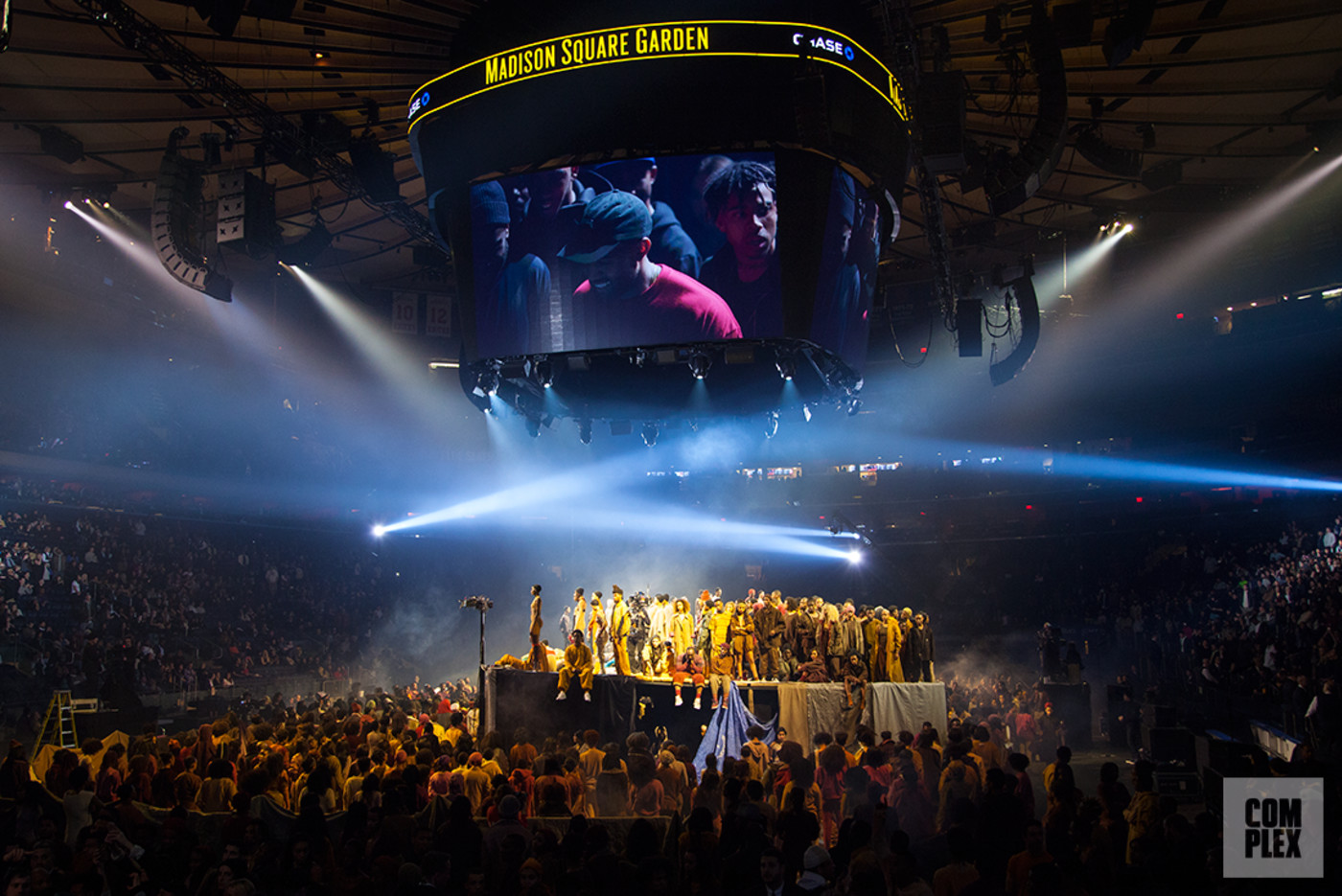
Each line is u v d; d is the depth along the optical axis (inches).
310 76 839.1
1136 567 1667.1
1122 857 402.9
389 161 904.3
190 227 824.9
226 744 595.5
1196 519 1614.2
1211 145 1032.2
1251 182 1155.3
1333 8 759.7
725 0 739.4
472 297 764.6
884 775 523.8
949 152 683.4
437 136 765.9
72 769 538.0
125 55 810.8
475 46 757.3
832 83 708.7
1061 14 729.0
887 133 756.0
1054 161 733.3
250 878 335.0
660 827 448.8
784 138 714.8
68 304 1349.7
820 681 791.7
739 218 717.9
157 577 1374.3
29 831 454.3
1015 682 1171.3
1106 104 934.4
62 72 837.2
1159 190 1157.7
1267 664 937.5
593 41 719.1
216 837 469.1
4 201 1189.7
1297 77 879.7
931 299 1416.1
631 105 721.6
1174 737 828.6
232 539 1593.3
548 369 830.5
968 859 329.1
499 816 448.1
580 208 734.5
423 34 783.7
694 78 713.6
